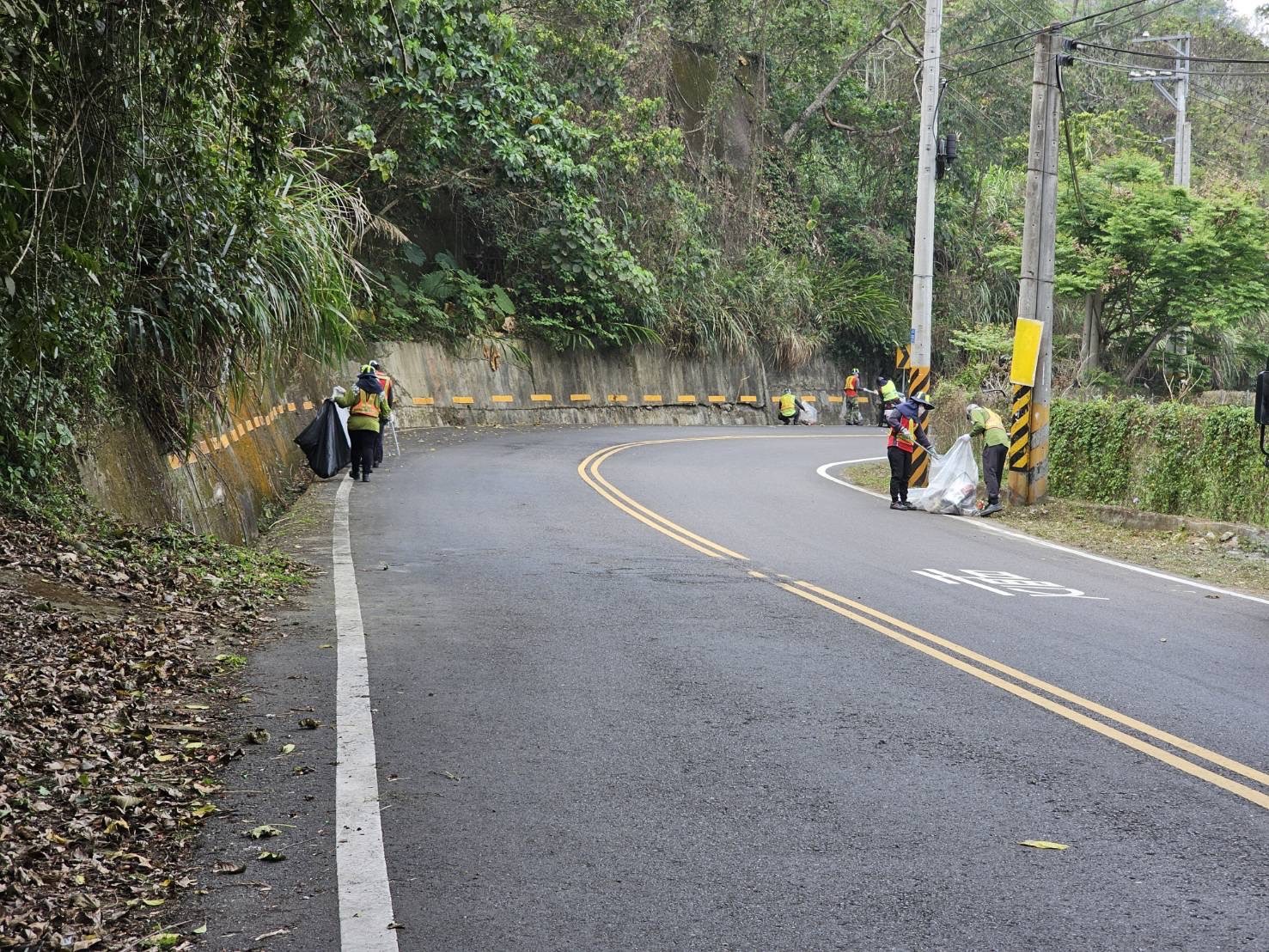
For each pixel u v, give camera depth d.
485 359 32.00
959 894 4.46
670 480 20.70
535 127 28.14
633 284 33.03
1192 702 7.30
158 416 12.68
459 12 23.06
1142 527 16.84
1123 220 32.56
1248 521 15.68
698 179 40.09
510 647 8.37
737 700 7.10
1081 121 41.38
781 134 45.34
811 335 43.22
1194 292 32.75
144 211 10.02
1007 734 6.52
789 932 4.15
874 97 47.91
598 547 13.23
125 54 7.96
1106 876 4.64
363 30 8.95
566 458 23.70
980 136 46.12
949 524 17.00
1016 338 18.83
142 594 9.09
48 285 8.20
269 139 9.52
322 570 11.56
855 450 29.16
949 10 47.06
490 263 34.69
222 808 5.27
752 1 40.25
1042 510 18.38
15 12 6.76
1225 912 4.33
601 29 32.81
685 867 4.69
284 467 18.53
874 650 8.52
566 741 6.28
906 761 6.02
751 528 15.45
